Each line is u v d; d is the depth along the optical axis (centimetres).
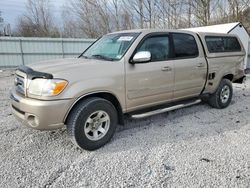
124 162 311
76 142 328
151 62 393
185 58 446
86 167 299
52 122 307
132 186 261
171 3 2320
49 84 300
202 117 494
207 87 503
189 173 285
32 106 301
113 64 353
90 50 448
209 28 1334
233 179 272
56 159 319
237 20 2064
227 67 543
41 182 268
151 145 360
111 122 359
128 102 374
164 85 414
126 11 2702
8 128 422
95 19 2983
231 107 571
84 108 324
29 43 1750
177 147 354
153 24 2491
